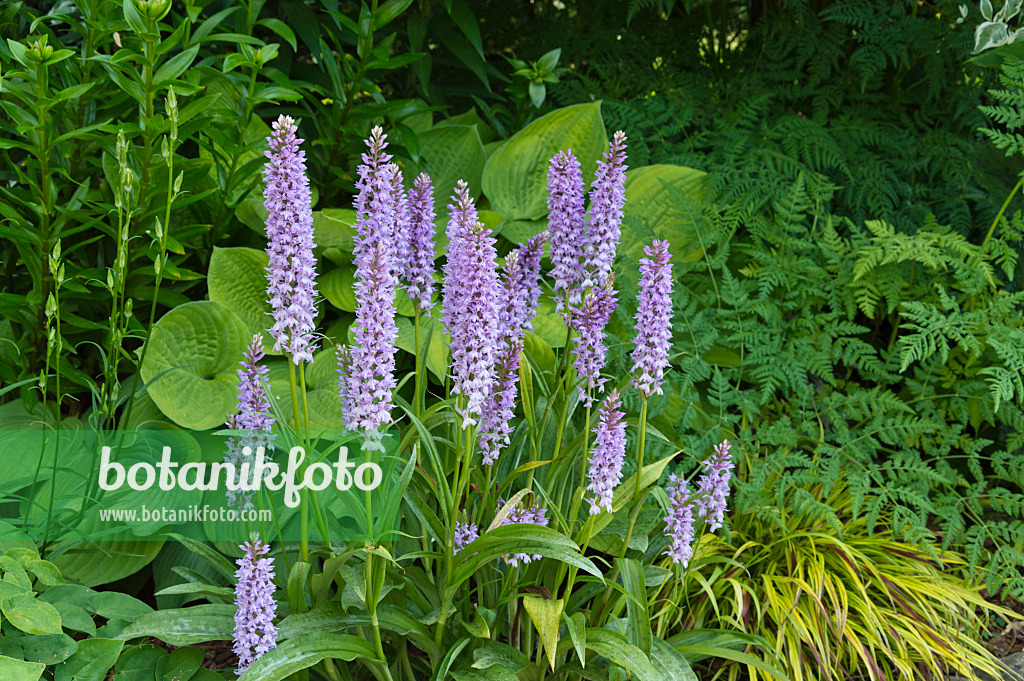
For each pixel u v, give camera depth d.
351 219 1.20
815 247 1.31
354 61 1.23
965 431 1.38
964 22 1.39
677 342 1.25
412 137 1.24
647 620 0.95
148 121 1.05
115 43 1.21
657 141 1.44
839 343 1.28
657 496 0.98
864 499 1.20
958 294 1.34
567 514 1.05
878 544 1.20
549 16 1.64
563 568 0.99
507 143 1.33
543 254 0.99
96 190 1.21
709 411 1.30
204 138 1.22
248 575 0.89
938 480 1.20
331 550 0.94
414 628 0.94
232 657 1.09
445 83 1.55
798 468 1.26
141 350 1.08
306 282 0.88
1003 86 1.40
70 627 0.94
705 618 1.13
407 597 1.00
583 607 1.10
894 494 1.19
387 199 0.91
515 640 1.00
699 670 1.10
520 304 0.96
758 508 1.17
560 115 1.33
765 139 1.39
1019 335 1.22
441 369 1.16
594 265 0.96
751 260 1.35
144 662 0.96
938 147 1.39
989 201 1.38
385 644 1.02
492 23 1.62
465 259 0.86
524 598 0.93
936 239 1.29
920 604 1.14
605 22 1.64
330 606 0.94
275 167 0.86
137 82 1.06
